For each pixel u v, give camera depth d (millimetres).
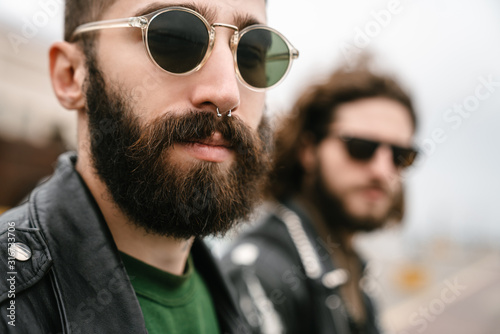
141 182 801
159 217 818
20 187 6242
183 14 819
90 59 883
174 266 984
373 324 2121
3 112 8219
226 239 967
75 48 945
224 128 835
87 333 739
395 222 2314
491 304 13672
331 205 2020
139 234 904
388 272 17094
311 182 2086
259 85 947
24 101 8672
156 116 809
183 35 817
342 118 2033
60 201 845
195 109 814
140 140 805
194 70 818
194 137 809
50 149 6770
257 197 1010
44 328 714
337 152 2021
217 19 855
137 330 784
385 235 2311
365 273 2217
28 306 705
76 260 789
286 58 993
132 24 817
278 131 2090
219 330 1186
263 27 935
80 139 947
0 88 8359
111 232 897
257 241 1683
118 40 841
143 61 823
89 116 882
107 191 874
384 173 1997
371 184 1992
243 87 921
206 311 1139
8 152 6203
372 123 2014
